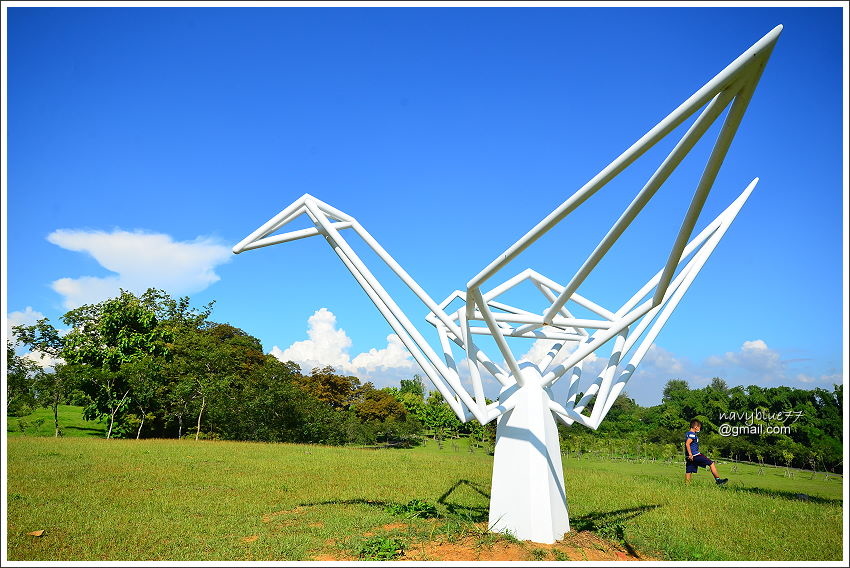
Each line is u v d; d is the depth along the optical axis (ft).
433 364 31.01
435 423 148.25
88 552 25.89
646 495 45.91
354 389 165.17
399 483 48.19
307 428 113.91
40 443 70.13
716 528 33.86
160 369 101.96
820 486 58.70
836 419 89.35
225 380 107.55
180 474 49.26
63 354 105.29
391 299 32.12
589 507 40.27
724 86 16.42
